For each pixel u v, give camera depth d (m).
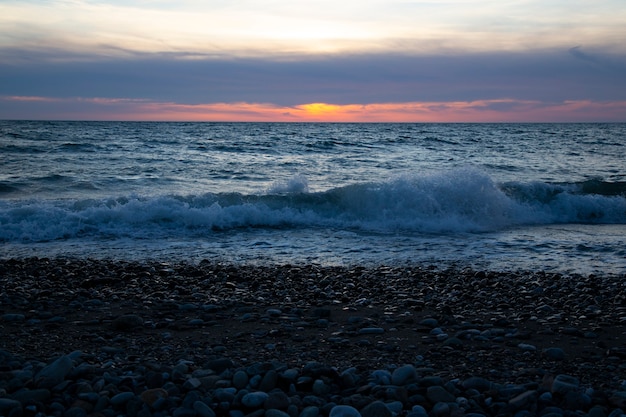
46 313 5.95
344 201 13.77
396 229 12.66
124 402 3.58
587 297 7.18
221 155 28.53
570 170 25.38
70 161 24.20
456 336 5.36
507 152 35.00
